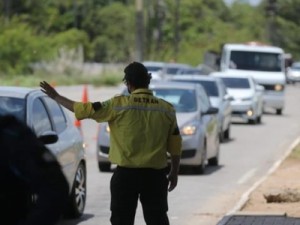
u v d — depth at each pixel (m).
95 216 27.78
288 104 105.25
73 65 133.25
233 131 65.06
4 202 11.60
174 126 18.30
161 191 18.02
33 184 11.30
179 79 60.97
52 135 21.70
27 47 126.88
